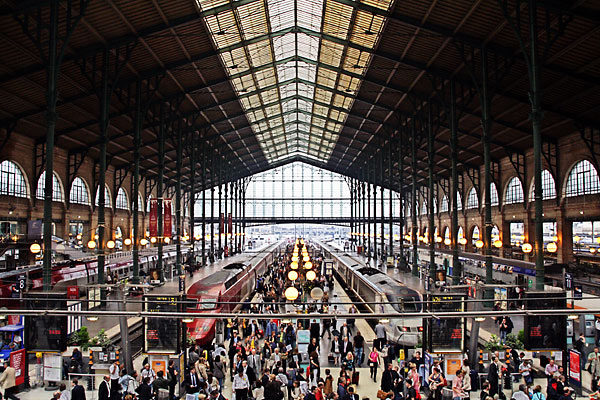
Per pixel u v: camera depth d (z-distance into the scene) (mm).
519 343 16391
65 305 14484
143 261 38000
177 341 14609
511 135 31750
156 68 24703
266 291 26688
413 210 33000
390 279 25359
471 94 24453
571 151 28531
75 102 25500
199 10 20500
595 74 20156
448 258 41594
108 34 19625
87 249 36000
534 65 15711
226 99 35000
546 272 26547
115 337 19344
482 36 19922
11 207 27219
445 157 43688
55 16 15852
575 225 46500
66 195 33188
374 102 33750
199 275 32344
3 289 20375
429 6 18984
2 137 25953
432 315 8977
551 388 12383
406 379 13406
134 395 12344
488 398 11148
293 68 34656
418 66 24578
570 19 15883
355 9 21719
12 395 13727
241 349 15859
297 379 13383
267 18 24047
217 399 12539
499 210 38969
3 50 18453
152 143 37031
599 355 14625
